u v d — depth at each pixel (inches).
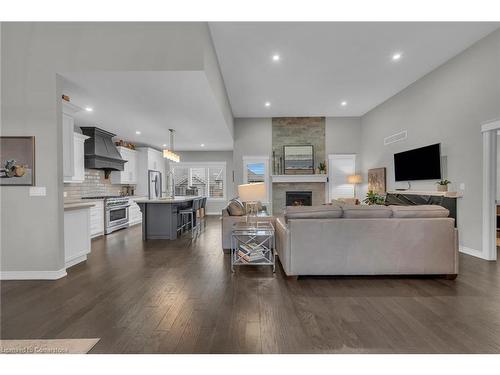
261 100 248.2
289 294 99.3
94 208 218.2
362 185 299.7
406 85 214.1
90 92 142.3
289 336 71.4
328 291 102.0
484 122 145.0
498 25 134.4
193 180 396.2
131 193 314.5
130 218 283.3
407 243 112.5
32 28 118.0
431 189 189.8
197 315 83.2
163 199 223.6
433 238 112.5
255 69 181.9
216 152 391.9
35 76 118.2
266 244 153.5
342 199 269.6
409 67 181.5
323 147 306.2
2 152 118.2
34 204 119.2
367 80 203.3
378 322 78.2
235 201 182.5
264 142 307.3
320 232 112.7
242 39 144.4
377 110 265.7
